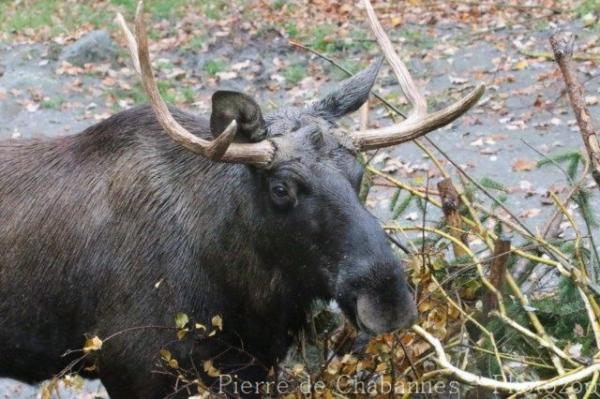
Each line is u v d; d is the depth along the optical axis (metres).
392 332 7.43
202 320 8.47
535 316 8.28
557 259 8.64
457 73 21.70
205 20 25.53
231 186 8.21
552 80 20.55
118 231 8.57
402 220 15.02
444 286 8.91
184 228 8.41
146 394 8.66
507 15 24.42
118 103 21.88
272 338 8.70
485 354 8.26
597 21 23.25
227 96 7.74
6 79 22.81
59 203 8.80
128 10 26.80
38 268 8.80
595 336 8.07
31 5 27.89
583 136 8.37
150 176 8.56
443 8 25.23
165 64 23.39
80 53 23.55
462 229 9.47
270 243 8.07
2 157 9.24
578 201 9.41
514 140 18.41
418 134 8.12
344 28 24.58
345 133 7.99
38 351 9.09
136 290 8.48
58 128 20.94
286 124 7.96
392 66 8.47
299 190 7.70
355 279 7.43
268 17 25.38
